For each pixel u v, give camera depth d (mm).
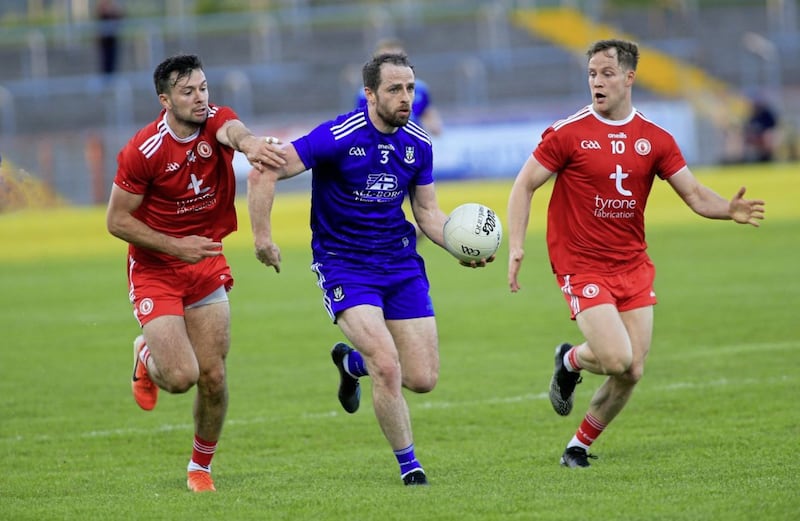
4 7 147125
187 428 33062
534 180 26906
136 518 22031
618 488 23203
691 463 25906
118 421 34062
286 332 48469
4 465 28781
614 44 26500
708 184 90938
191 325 25906
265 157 24125
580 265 26688
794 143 107625
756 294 52062
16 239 87000
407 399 35688
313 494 23703
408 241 26062
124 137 107688
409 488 23984
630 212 26625
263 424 33000
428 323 25859
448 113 104062
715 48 133125
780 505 20875
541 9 138000
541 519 20516
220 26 135875
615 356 25688
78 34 134500
